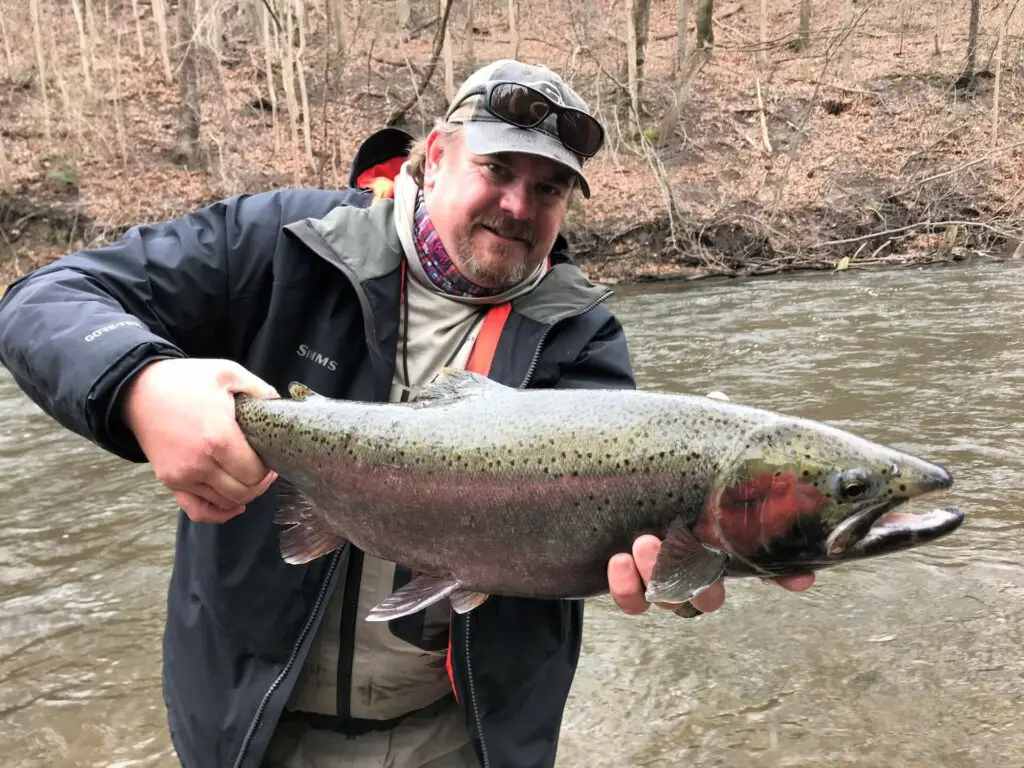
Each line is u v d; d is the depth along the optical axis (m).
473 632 2.07
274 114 21.36
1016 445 6.80
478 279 2.15
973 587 4.70
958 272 15.57
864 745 3.42
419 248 2.19
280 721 2.24
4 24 22.02
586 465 1.84
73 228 17.84
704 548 1.78
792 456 1.77
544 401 1.91
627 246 17.94
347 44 26.23
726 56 26.66
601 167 20.67
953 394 8.27
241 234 2.19
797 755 3.39
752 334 11.55
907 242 18.03
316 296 2.18
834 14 29.45
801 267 17.48
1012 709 3.59
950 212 18.34
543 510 1.85
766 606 4.69
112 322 1.70
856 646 4.19
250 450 1.62
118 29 24.78
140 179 19.55
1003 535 5.30
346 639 2.13
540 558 1.88
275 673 2.03
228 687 2.05
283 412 1.94
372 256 2.17
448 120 2.20
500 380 2.16
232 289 2.16
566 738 3.60
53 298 1.79
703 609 1.83
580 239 17.94
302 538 2.00
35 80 21.98
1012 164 19.81
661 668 4.13
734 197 19.14
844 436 1.80
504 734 2.10
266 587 2.04
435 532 1.91
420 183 2.30
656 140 21.91
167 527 6.06
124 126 21.19
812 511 1.76
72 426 1.66
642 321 12.98
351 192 2.47
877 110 23.27
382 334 2.15
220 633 2.06
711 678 4.01
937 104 23.17
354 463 1.93
